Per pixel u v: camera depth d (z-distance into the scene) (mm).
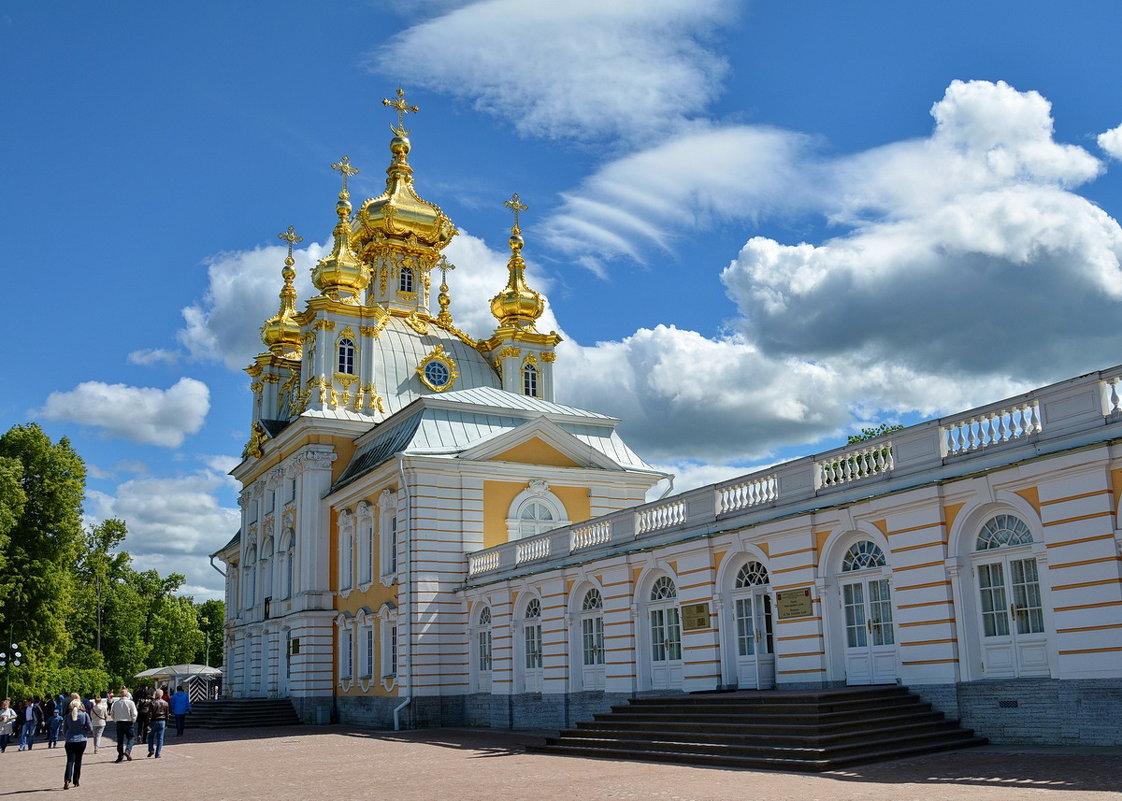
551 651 31516
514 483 40156
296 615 45562
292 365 61594
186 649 107500
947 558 19734
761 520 23953
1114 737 16641
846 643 22016
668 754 20109
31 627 54688
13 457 56906
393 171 59969
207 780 22500
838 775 16172
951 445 20391
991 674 19000
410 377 51688
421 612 37562
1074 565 17484
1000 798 12656
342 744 31797
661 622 27609
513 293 56875
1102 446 17094
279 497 51125
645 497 42812
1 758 33125
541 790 16656
